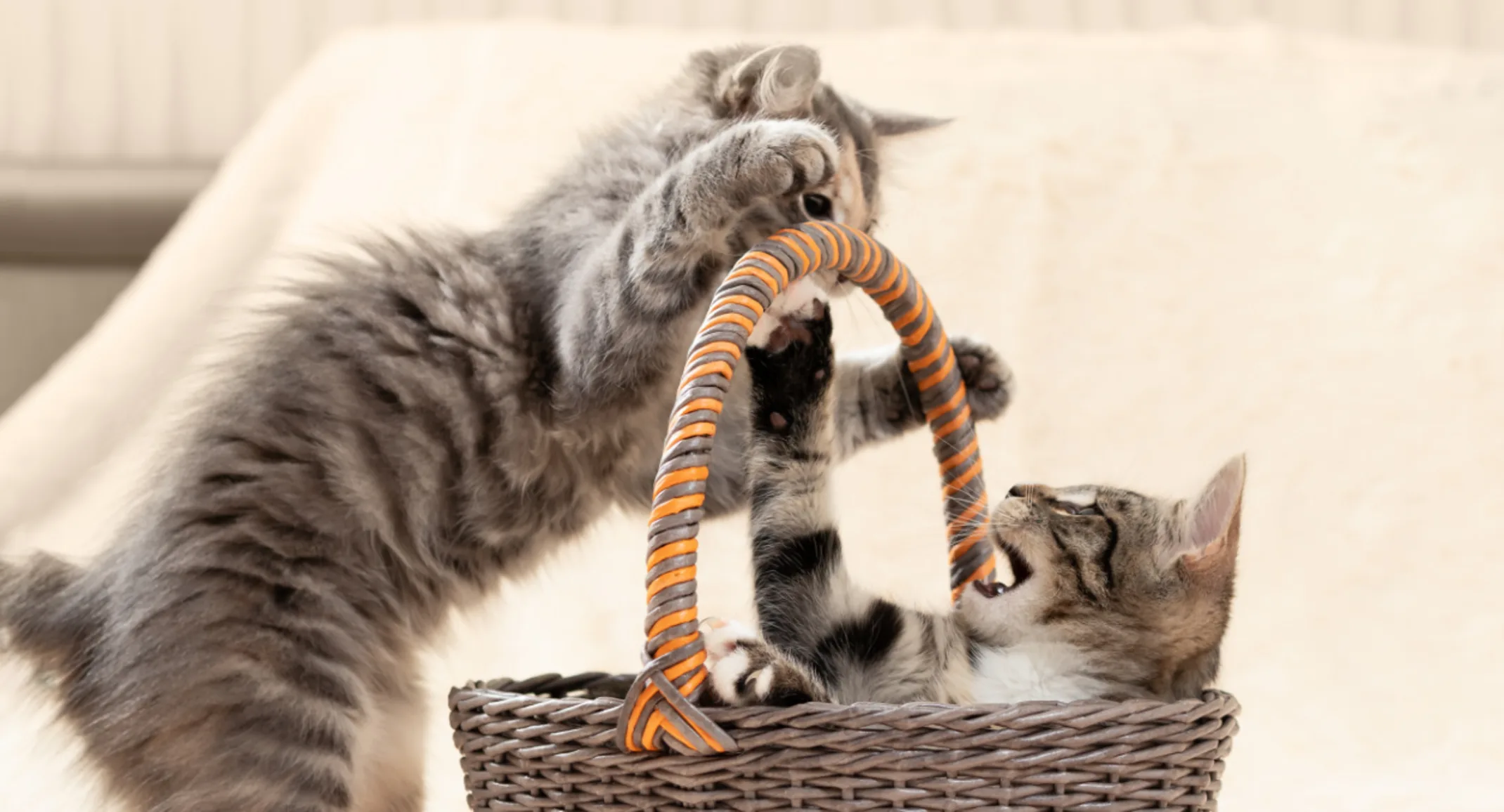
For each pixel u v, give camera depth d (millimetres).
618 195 1432
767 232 1412
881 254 1312
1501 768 1563
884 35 2176
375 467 1389
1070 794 1218
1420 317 1817
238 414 1388
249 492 1371
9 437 1781
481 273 1431
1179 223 1913
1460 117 2039
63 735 1390
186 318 1845
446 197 1895
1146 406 1773
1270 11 2330
